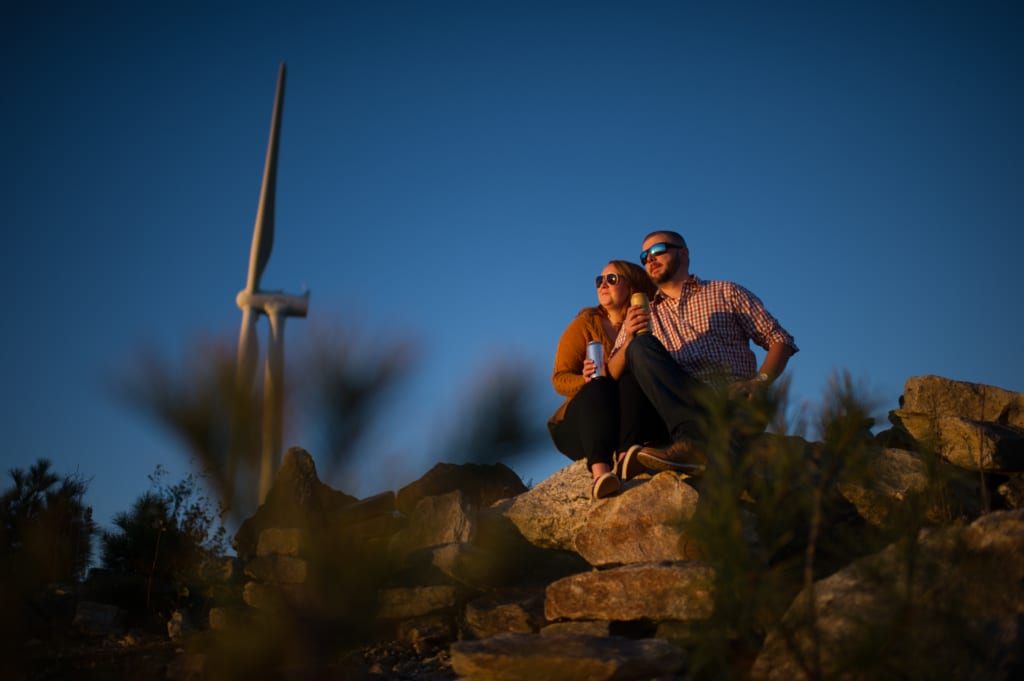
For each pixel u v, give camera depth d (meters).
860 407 2.26
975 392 4.21
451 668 3.63
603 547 3.74
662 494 3.64
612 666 2.65
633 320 4.01
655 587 3.17
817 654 2.12
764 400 2.36
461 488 5.04
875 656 1.99
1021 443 3.81
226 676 3.06
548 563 4.41
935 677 2.03
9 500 5.20
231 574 4.50
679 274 4.39
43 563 4.93
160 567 4.89
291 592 3.08
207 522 4.83
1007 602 2.30
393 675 3.58
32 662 3.99
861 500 3.29
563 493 4.33
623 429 3.83
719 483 2.26
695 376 4.15
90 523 5.33
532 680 2.71
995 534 2.47
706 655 2.19
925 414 4.22
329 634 3.07
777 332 4.11
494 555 4.29
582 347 4.84
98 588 4.96
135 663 3.93
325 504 3.23
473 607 3.94
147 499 4.95
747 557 2.17
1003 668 2.15
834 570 3.04
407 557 4.28
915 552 2.14
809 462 2.38
